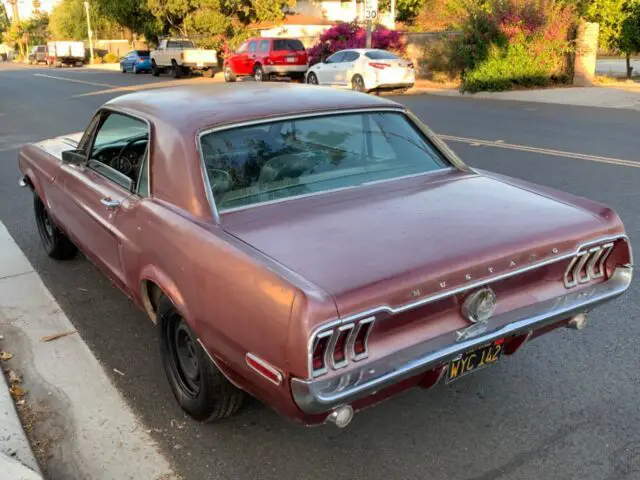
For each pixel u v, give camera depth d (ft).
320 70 73.05
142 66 121.19
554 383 12.07
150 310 11.75
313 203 10.59
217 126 10.87
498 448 10.27
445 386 12.03
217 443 10.55
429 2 124.98
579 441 10.37
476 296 8.84
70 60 174.19
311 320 7.55
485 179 12.30
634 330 14.10
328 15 167.63
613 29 70.59
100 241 13.47
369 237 9.25
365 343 8.15
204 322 9.25
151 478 9.76
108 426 11.04
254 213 10.16
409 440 10.52
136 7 133.39
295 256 8.65
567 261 9.89
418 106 56.95
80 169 14.60
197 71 112.57
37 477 9.43
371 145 12.23
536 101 58.49
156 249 10.44
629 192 24.71
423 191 11.30
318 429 10.86
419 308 8.50
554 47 66.80
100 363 13.20
